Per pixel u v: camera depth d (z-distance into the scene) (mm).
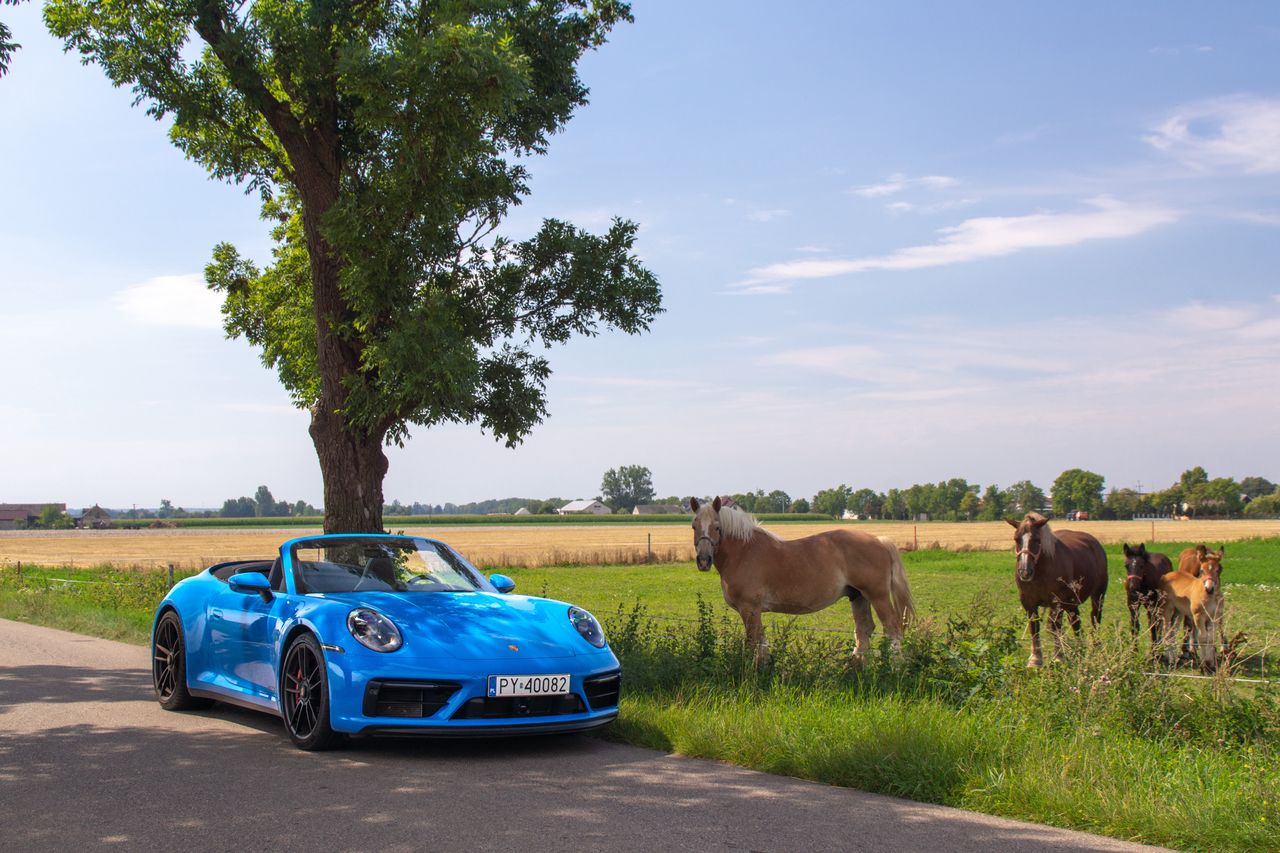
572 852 3770
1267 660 10383
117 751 5738
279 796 4660
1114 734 5664
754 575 9117
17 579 23141
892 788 4859
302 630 6012
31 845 3865
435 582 6902
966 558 37406
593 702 5996
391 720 5398
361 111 10344
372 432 11828
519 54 11328
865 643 9773
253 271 17219
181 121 11969
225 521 185500
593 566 38344
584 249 12758
